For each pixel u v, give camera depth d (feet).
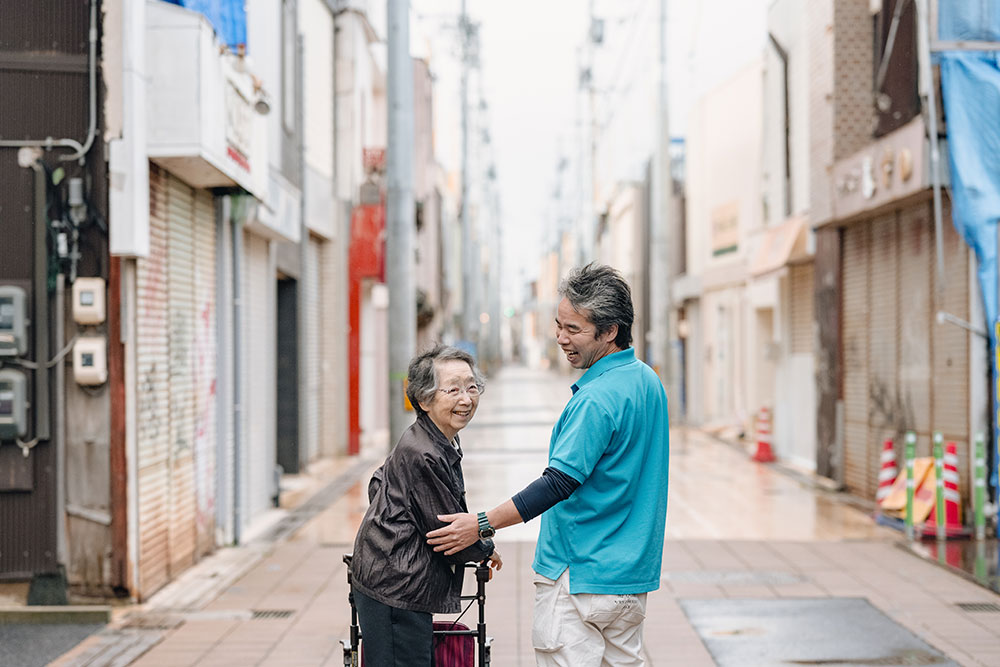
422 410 11.84
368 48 67.51
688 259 91.25
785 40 57.93
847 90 44.24
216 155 25.75
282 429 50.90
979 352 32.50
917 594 25.59
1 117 23.43
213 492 31.48
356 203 61.05
